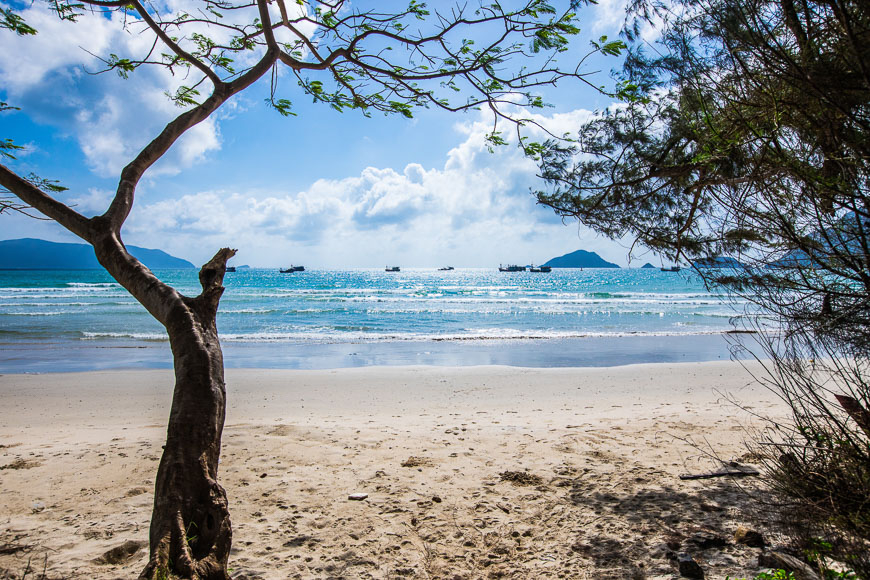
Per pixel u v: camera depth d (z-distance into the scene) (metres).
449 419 7.35
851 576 2.55
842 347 2.73
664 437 5.89
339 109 4.81
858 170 2.42
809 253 2.68
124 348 17.30
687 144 4.10
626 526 3.58
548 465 4.96
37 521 3.76
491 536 3.53
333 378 11.46
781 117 2.60
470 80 4.27
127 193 2.84
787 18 2.54
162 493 2.14
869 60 2.20
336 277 120.00
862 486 2.62
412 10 4.07
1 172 2.71
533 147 4.61
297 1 4.25
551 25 3.73
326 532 3.59
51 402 9.11
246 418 7.62
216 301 2.59
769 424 6.27
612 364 14.71
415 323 26.95
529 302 42.53
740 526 3.35
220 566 2.07
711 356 15.91
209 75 3.33
